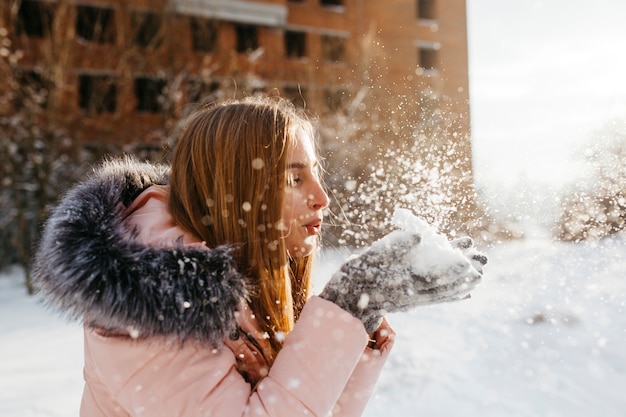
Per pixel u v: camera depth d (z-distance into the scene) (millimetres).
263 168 918
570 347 3408
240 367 862
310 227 1014
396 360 3922
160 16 13188
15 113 10734
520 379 3309
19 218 10453
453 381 3416
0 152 10500
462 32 22125
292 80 17547
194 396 732
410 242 773
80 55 12805
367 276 787
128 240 798
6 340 6086
